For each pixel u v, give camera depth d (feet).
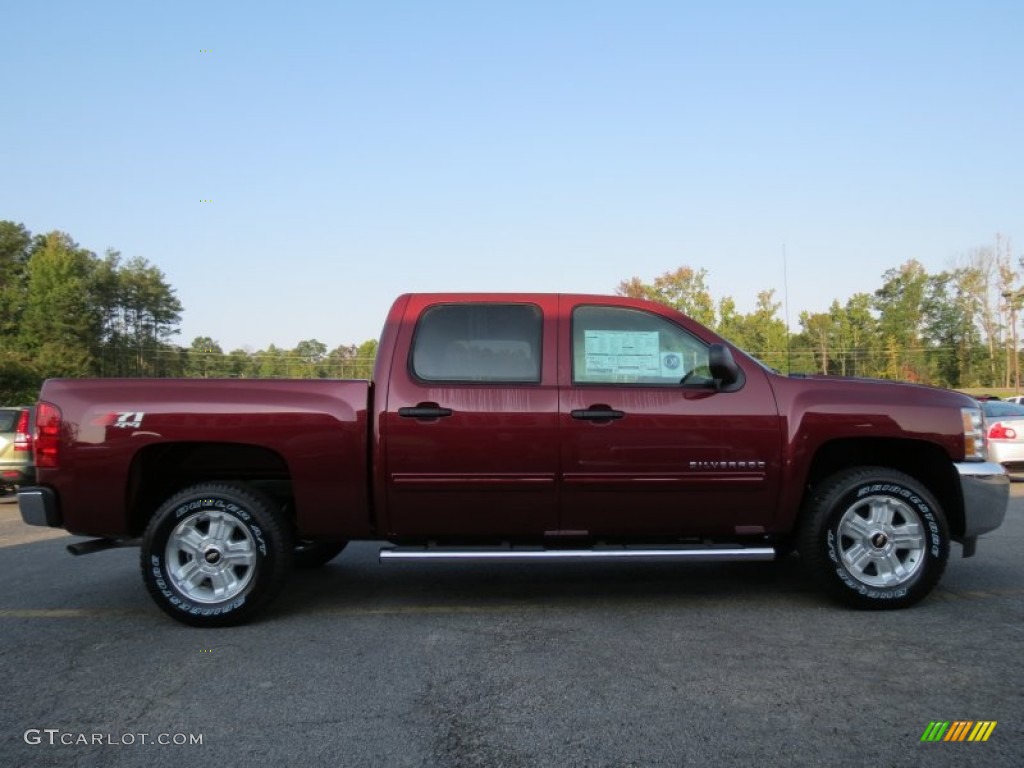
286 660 12.83
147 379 15.35
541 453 14.82
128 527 15.12
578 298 15.88
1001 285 248.11
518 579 18.47
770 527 15.30
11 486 39.65
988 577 17.79
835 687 11.29
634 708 10.68
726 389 15.25
